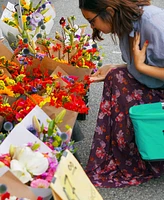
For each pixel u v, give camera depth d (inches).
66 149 73.7
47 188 68.1
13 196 65.0
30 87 97.9
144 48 96.7
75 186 68.2
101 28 96.3
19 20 126.6
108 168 108.0
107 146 107.3
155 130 97.7
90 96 148.3
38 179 68.6
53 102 88.4
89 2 93.0
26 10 139.0
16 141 76.0
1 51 108.3
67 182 66.6
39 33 120.1
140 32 96.2
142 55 97.0
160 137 97.9
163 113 96.8
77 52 116.1
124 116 104.0
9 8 141.3
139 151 100.1
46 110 87.5
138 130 98.1
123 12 92.9
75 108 92.7
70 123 85.2
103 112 105.9
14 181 65.5
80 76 106.3
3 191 62.5
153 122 97.5
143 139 98.1
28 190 65.9
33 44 112.5
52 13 136.7
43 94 96.2
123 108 103.7
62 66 106.1
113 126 105.3
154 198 102.4
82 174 71.2
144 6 96.4
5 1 235.3
